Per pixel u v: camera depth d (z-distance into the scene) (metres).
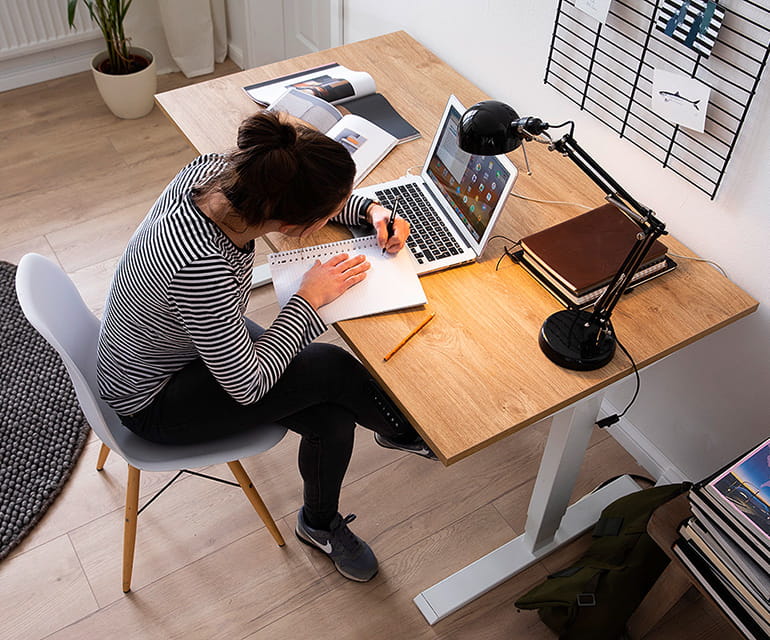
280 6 3.13
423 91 2.10
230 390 1.42
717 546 1.44
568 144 1.31
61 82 3.34
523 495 2.09
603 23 1.68
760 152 1.52
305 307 1.48
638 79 1.71
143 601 1.87
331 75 2.09
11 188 2.85
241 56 3.44
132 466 1.64
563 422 1.60
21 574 1.90
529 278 1.62
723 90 1.54
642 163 1.79
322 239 1.67
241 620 1.85
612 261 1.57
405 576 1.93
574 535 1.98
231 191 1.29
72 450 2.13
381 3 2.39
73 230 2.72
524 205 1.77
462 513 2.05
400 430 1.71
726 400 1.86
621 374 1.45
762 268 1.62
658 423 2.08
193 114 1.96
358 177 1.82
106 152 3.03
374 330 1.50
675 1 1.53
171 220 1.34
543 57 1.92
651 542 1.78
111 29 2.97
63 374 2.29
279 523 2.02
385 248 1.62
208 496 2.06
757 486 1.41
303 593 1.89
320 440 1.66
